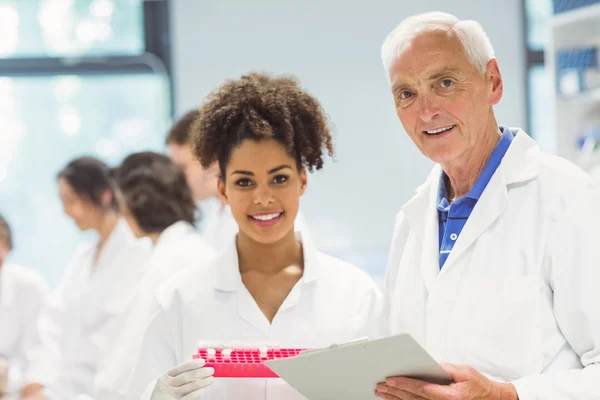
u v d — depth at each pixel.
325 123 1.95
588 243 1.59
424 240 1.83
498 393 1.50
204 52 5.54
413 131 1.73
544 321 1.63
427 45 1.68
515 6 5.66
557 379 1.54
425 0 5.61
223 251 1.94
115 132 5.56
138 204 2.96
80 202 3.37
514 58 5.69
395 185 5.60
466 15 5.65
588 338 1.58
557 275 1.62
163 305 1.90
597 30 4.60
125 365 2.19
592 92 4.38
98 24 5.54
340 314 1.91
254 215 1.83
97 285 3.26
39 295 4.06
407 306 1.82
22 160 5.48
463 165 1.77
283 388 1.81
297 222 2.05
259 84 1.89
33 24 5.48
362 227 5.58
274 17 5.55
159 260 2.62
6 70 5.43
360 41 5.59
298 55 5.57
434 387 1.45
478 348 1.66
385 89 5.60
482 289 1.68
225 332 1.87
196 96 5.56
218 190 1.96
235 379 1.82
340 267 1.99
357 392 1.57
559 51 4.59
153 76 5.57
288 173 1.83
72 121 5.52
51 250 5.48
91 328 3.24
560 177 1.68
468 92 1.68
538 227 1.67
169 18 5.54
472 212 1.74
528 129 5.70
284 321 1.88
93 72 5.49
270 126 1.80
